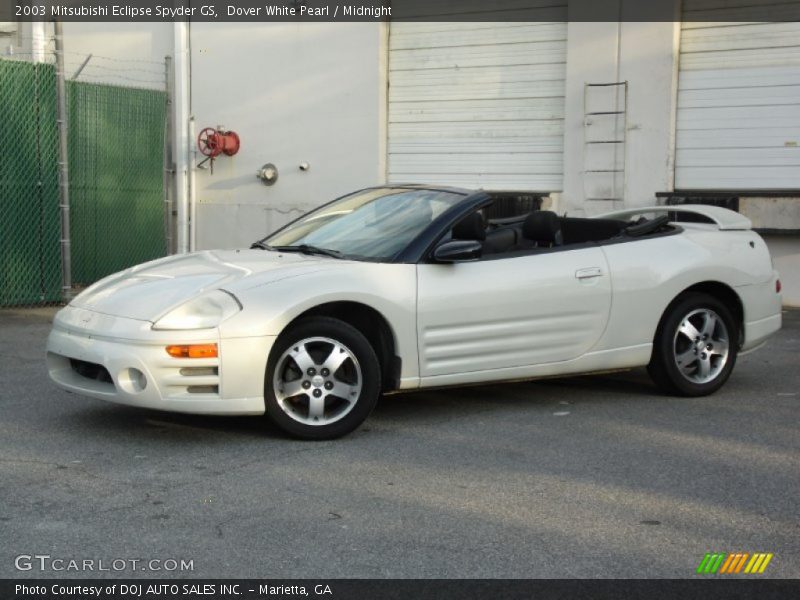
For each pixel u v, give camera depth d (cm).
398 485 461
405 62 1344
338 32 1354
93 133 1208
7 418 582
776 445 546
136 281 557
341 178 1370
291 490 450
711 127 1169
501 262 596
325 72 1367
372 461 501
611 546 388
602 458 515
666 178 1186
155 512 418
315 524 407
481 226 600
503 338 590
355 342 535
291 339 523
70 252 1175
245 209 1429
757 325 689
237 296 515
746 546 390
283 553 375
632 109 1198
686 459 515
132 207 1274
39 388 670
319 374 532
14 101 1069
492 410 624
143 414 593
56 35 1087
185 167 1431
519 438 554
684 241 666
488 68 1298
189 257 614
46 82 1093
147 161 1291
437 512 424
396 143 1358
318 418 535
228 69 1423
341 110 1362
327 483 462
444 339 570
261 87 1405
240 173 1430
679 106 1184
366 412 543
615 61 1202
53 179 1106
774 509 435
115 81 1504
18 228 1084
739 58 1148
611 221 686
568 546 387
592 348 623
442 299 566
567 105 1235
